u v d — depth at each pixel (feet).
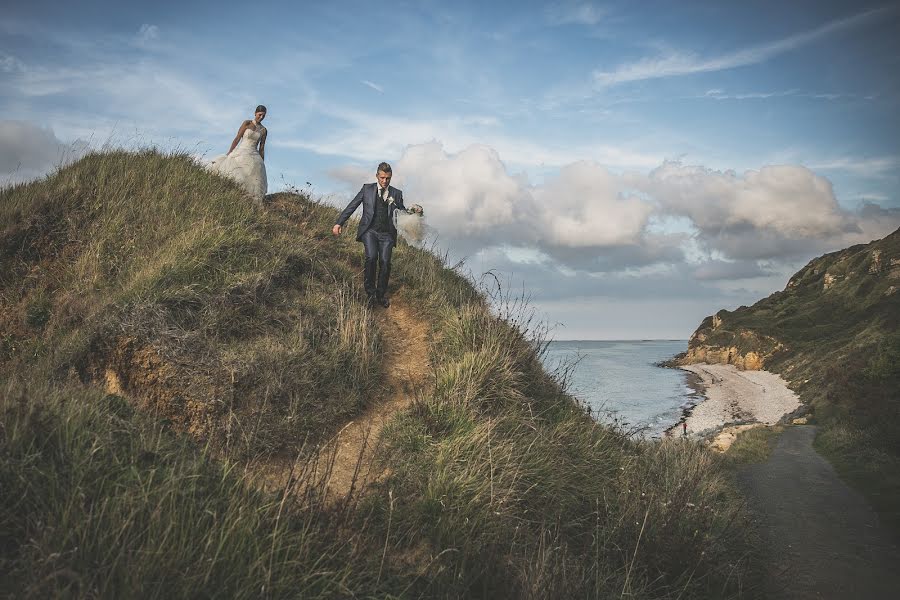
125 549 8.11
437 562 11.36
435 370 20.13
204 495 10.27
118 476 9.64
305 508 10.82
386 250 24.08
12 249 21.12
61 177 25.85
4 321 18.69
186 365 14.99
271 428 14.58
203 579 8.08
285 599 8.64
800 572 20.75
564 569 11.36
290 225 28.27
